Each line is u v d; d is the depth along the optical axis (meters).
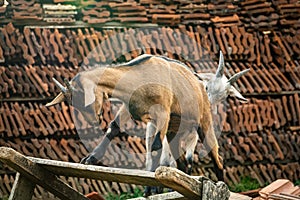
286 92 29.23
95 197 18.12
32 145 26.56
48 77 27.11
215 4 29.52
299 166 29.08
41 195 25.78
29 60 27.05
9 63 27.27
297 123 29.38
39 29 27.53
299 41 30.16
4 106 26.64
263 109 28.73
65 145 26.75
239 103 28.58
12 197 13.88
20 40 27.20
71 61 27.33
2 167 26.45
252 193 22.42
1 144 26.44
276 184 18.19
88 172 12.84
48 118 26.64
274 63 30.12
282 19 30.06
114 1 28.36
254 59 29.47
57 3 27.81
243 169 28.52
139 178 12.02
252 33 29.88
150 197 13.16
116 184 26.64
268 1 30.28
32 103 27.02
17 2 27.44
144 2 28.72
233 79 17.66
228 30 29.39
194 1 29.30
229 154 28.20
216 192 11.41
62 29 27.98
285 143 28.98
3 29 27.20
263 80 29.25
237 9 29.75
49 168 13.55
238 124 28.39
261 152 28.69
